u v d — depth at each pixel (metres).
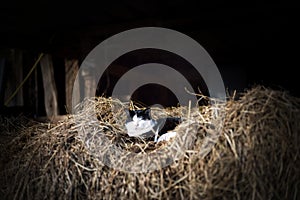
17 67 2.45
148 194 1.19
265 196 1.10
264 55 2.28
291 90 2.18
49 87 2.32
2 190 1.41
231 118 1.22
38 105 2.39
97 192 1.25
